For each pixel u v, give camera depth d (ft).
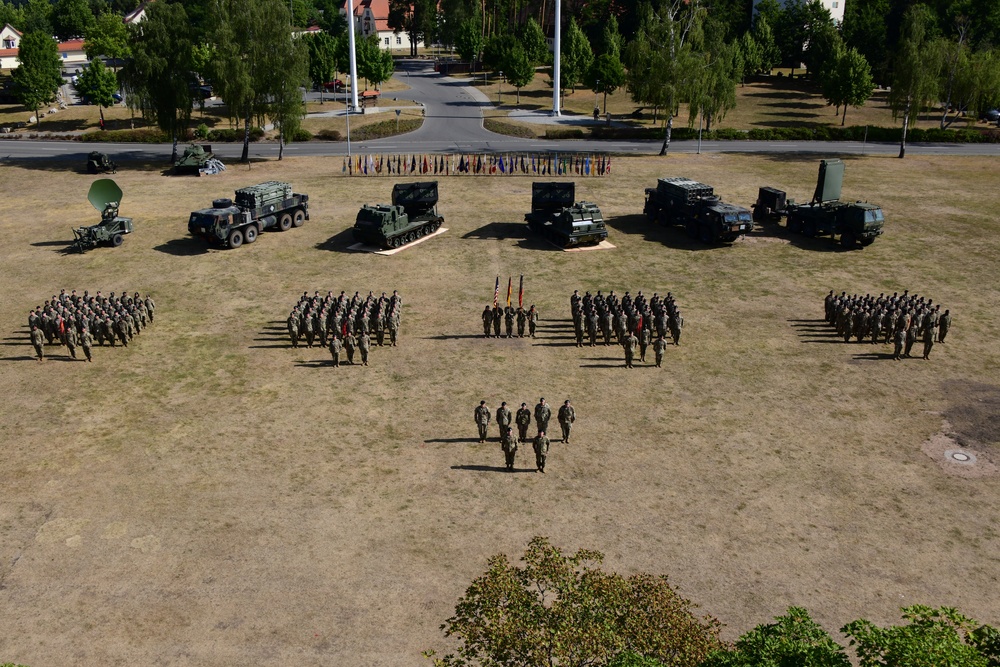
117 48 316.19
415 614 55.77
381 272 128.47
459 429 81.97
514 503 69.05
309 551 62.49
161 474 73.20
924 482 72.95
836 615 55.88
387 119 270.46
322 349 101.65
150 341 103.40
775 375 94.89
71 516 66.80
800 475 73.92
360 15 513.86
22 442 78.69
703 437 80.59
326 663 51.44
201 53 281.95
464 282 124.67
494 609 42.96
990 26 337.31
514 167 203.41
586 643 40.04
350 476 73.05
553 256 136.98
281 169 201.87
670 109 219.82
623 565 60.85
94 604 56.65
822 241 147.74
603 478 73.10
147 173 196.44
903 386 92.32
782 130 256.11
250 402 87.25
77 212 160.97
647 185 187.93
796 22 359.46
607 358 99.35
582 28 401.29
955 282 127.13
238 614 55.77
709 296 120.26
